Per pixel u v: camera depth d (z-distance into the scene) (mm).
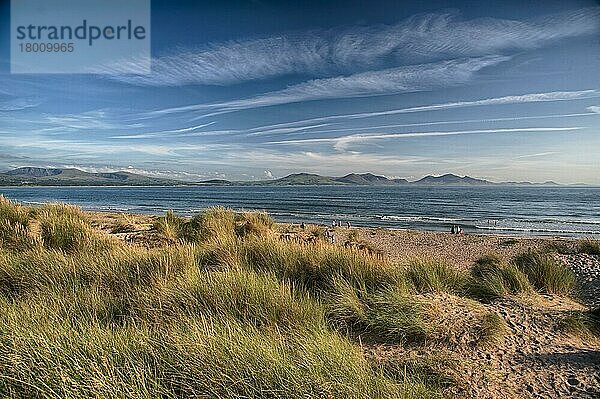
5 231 8148
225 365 2932
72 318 3762
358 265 6117
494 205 73625
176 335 3273
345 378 2986
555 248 15352
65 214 11617
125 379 2734
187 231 11391
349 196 117875
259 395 2781
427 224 37656
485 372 3674
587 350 4211
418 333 4328
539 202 84812
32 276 5320
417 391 3102
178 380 2871
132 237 10805
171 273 5355
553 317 5043
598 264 8727
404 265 6664
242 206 64750
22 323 3412
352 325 4609
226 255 6516
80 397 2555
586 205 74125
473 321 4594
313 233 17625
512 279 6434
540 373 3711
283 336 3785
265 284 4809
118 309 4371
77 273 5410
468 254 15789
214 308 4309
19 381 2707
